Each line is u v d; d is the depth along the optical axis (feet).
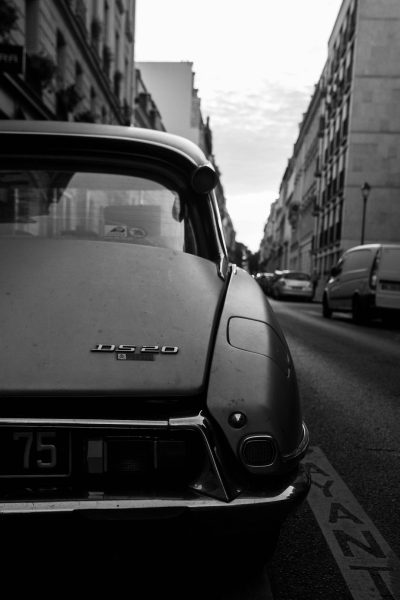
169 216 7.78
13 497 4.90
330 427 13.67
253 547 5.86
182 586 6.18
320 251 140.56
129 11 101.81
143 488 5.08
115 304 5.84
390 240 107.76
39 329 5.47
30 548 4.91
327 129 138.72
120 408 5.20
